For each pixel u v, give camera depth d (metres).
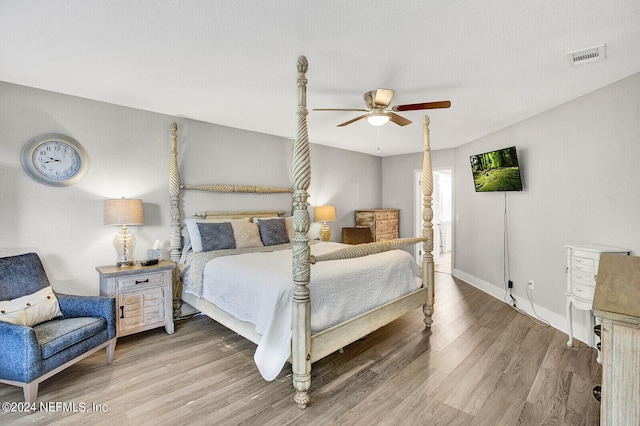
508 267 4.26
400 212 6.59
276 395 2.22
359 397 2.19
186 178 3.85
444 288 5.03
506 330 3.34
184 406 2.09
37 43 2.08
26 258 2.59
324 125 4.17
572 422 1.91
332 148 5.74
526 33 1.95
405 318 3.74
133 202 3.15
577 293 2.79
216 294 2.92
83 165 3.12
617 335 1.38
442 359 2.72
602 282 1.72
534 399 2.14
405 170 6.50
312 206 5.42
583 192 3.04
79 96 3.09
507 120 3.92
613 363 1.38
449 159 5.82
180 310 3.70
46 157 2.91
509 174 3.97
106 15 1.77
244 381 2.40
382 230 6.05
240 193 4.34
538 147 3.63
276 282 2.33
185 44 2.09
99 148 3.22
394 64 2.37
